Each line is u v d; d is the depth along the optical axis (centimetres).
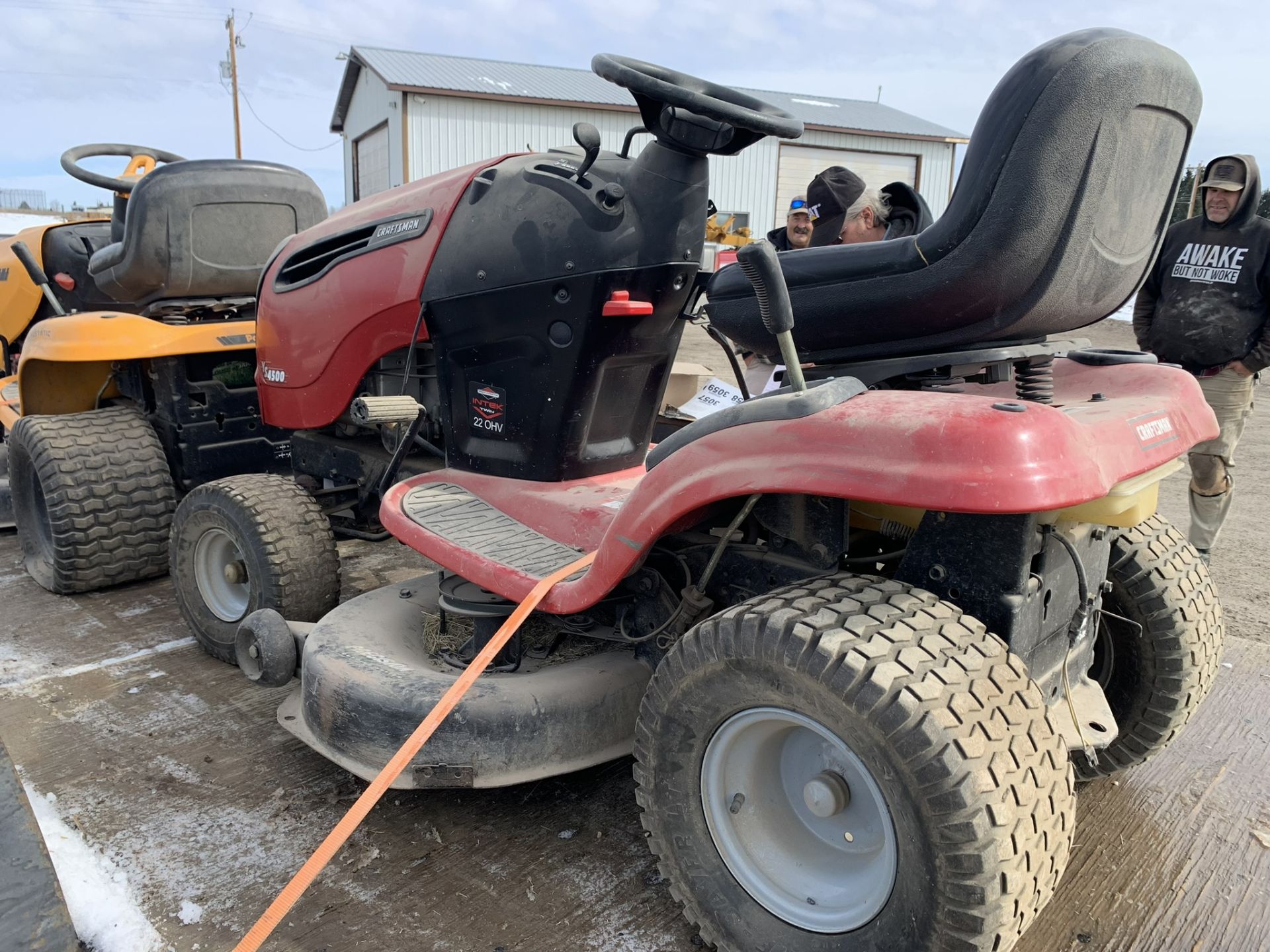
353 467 310
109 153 444
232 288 394
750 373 393
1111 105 151
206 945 173
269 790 226
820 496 170
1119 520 170
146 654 308
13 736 253
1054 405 186
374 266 268
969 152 158
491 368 247
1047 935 177
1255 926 179
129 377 393
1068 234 156
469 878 194
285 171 398
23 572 393
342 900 187
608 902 187
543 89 1811
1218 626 217
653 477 171
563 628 223
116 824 211
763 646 148
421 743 178
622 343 235
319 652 218
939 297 162
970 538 159
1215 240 361
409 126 1705
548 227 227
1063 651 179
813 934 154
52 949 133
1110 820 212
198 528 293
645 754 171
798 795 166
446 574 241
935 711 134
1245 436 716
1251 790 224
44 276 411
